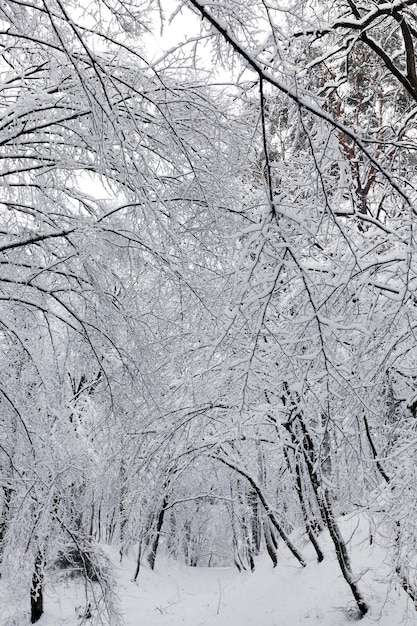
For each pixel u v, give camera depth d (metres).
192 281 6.21
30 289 6.46
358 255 4.81
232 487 14.48
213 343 3.46
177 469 10.18
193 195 5.81
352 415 4.55
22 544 7.96
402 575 6.61
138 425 8.58
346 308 4.75
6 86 5.73
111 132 3.79
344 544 9.86
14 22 4.48
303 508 11.36
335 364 3.16
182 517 22.16
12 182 6.04
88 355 6.78
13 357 6.55
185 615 13.88
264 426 10.74
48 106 5.21
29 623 12.34
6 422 6.34
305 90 3.15
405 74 6.54
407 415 6.61
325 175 3.58
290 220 2.83
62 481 7.46
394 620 9.41
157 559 22.00
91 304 6.36
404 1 5.47
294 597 11.98
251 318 3.08
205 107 5.53
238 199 6.14
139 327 6.82
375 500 6.45
